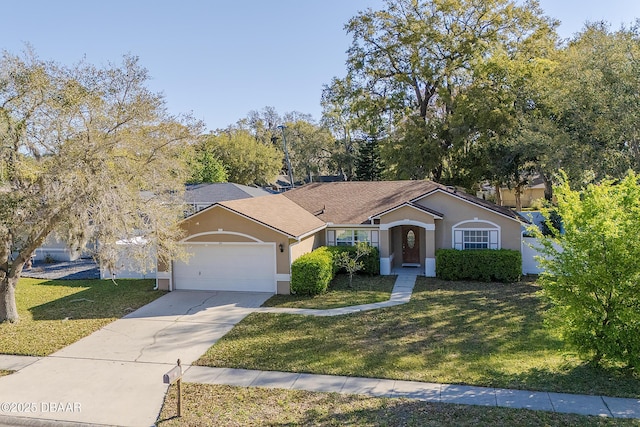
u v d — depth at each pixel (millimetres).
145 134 15500
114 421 8664
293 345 12383
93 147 13352
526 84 29969
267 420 8406
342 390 9609
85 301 17484
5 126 12820
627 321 9391
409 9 35312
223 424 8320
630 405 8602
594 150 21594
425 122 35500
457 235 21047
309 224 20547
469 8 33688
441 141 35031
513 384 9594
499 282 19406
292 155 69812
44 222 13438
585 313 10039
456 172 36094
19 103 13078
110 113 14531
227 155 57000
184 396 9539
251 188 36500
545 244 10797
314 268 17609
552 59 32062
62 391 9938
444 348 11883
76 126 13727
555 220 26219
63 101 13500
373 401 9031
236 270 18562
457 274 19891
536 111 28453
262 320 14680
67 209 13266
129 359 11688
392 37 35594
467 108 32375
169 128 15773
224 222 18344
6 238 13836
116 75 14875
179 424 8398
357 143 59656
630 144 20984
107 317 15352
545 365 10641
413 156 34500
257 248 18297
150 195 17578
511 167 32562
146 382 10305
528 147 26422
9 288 14844
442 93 34062
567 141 22250
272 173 60906
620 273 9617
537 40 33625
